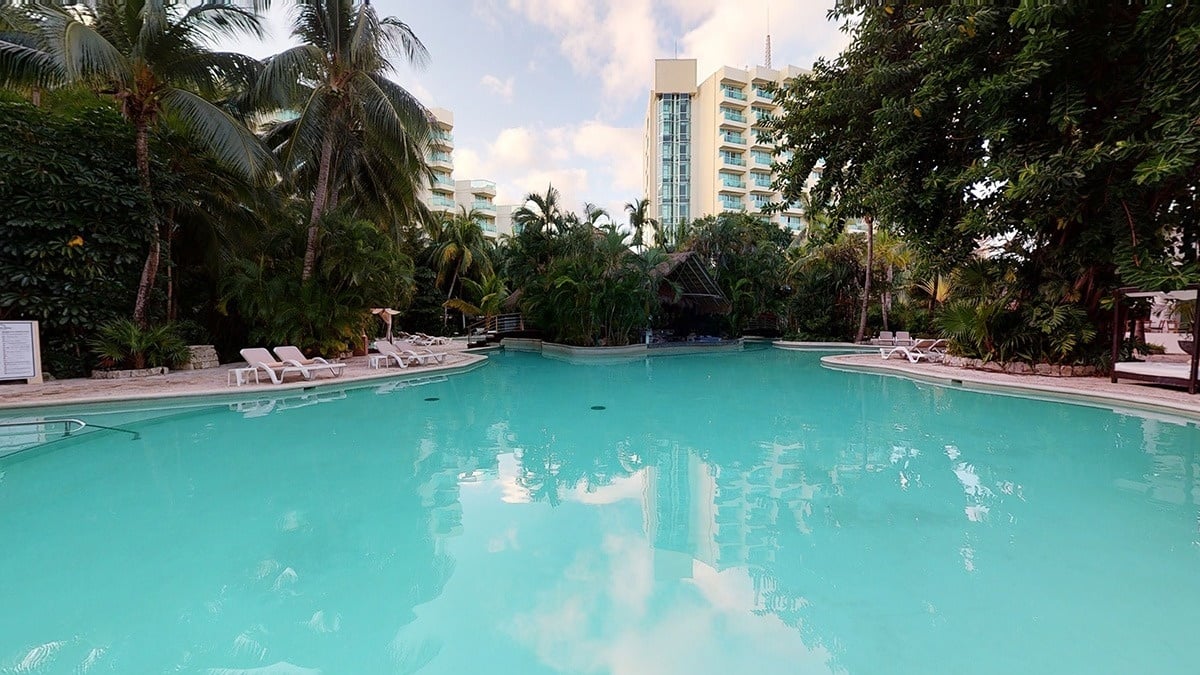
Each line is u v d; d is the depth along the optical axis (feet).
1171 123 25.79
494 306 87.30
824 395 34.71
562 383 40.73
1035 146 32.30
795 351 74.64
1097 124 32.01
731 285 89.40
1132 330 38.75
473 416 28.14
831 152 45.11
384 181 61.46
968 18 30.73
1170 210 32.58
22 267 34.09
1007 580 10.89
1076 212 32.81
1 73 34.96
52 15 33.58
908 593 10.48
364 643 9.07
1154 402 26.94
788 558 12.01
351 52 44.29
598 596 10.50
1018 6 30.12
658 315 79.10
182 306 49.42
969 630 9.20
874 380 41.78
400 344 58.49
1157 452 20.22
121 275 38.75
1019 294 40.78
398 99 51.44
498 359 60.64
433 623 9.60
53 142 35.29
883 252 80.94
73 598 10.41
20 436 22.59
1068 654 8.54
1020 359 40.06
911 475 17.94
